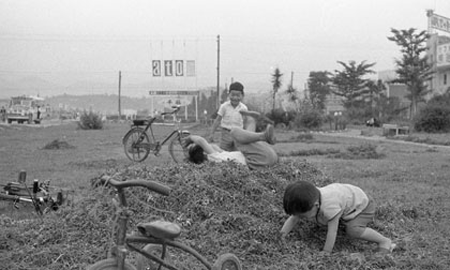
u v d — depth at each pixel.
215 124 8.24
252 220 5.41
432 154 19.98
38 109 70.12
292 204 5.18
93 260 4.80
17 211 7.22
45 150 19.81
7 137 29.70
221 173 5.92
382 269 4.92
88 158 16.33
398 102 67.69
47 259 4.82
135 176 5.93
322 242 5.63
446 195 9.25
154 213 5.41
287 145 25.39
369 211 5.55
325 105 80.81
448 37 67.50
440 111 41.03
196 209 5.46
